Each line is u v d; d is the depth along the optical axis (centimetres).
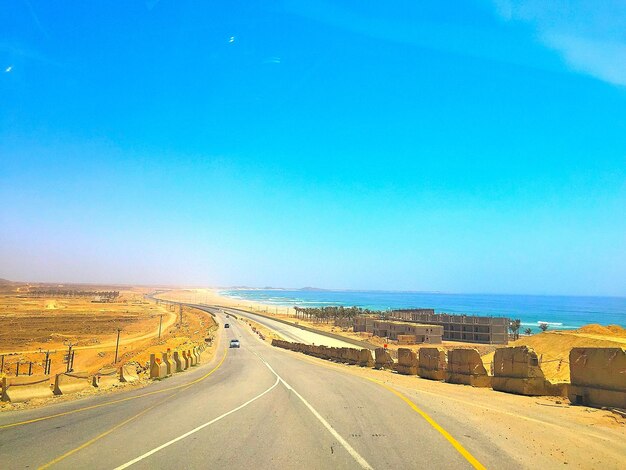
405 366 2634
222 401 1496
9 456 800
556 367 2297
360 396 1567
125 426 1066
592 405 1211
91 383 1991
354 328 12500
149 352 5256
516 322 10481
